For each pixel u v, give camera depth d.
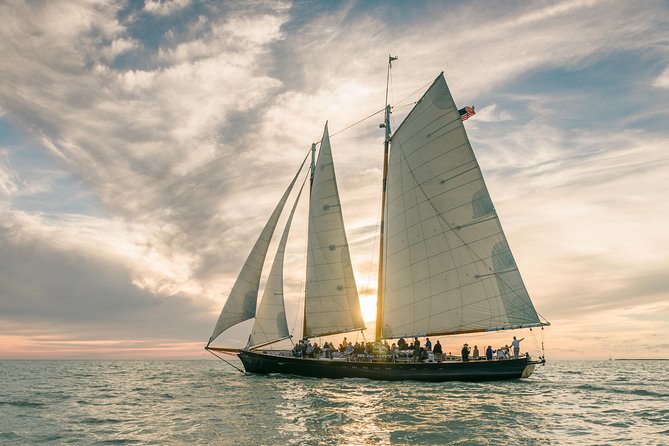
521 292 35.62
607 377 57.06
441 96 38.03
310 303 43.19
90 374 66.31
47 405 29.53
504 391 31.62
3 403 30.62
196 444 18.03
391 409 24.42
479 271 37.09
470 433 19.28
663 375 64.38
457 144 37.41
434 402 26.56
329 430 19.95
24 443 18.77
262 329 43.09
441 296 38.53
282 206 44.72
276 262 43.84
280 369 41.53
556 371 80.00
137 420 23.30
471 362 35.38
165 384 43.94
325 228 42.84
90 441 18.92
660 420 22.75
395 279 41.03
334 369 38.28
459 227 37.75
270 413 24.11
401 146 40.81
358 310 42.19
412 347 38.12
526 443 17.91
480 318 37.03
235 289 43.84
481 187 36.62
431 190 38.91
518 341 35.69
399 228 40.97
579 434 19.48
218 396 31.61
